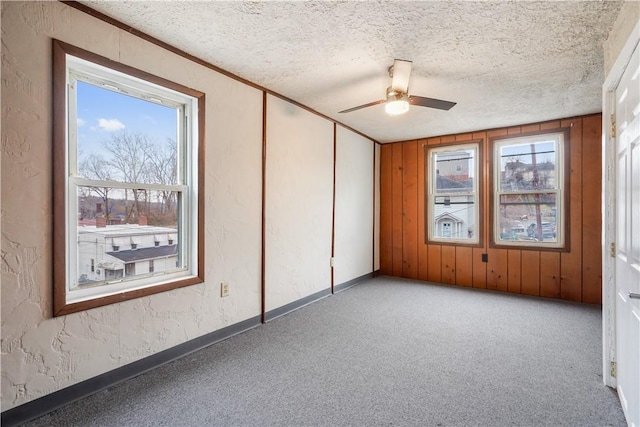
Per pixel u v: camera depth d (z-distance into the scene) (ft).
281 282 10.66
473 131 14.46
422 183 15.84
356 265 15.05
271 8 5.95
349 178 14.38
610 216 6.28
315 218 12.25
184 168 7.98
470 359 7.59
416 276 16.05
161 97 7.47
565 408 5.74
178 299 7.58
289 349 8.11
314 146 12.08
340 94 10.38
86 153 6.22
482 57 7.77
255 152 9.54
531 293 13.25
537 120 12.82
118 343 6.48
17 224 5.13
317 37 6.96
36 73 5.30
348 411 5.67
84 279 6.22
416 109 11.60
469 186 14.76
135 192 7.07
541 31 6.60
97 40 6.06
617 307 6.09
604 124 6.42
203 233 8.06
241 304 9.21
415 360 7.54
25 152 5.20
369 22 6.39
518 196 13.57
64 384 5.70
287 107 10.75
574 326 9.73
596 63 8.04
